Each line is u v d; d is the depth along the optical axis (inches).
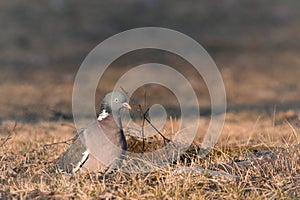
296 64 2279.8
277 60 2333.9
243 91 1888.5
